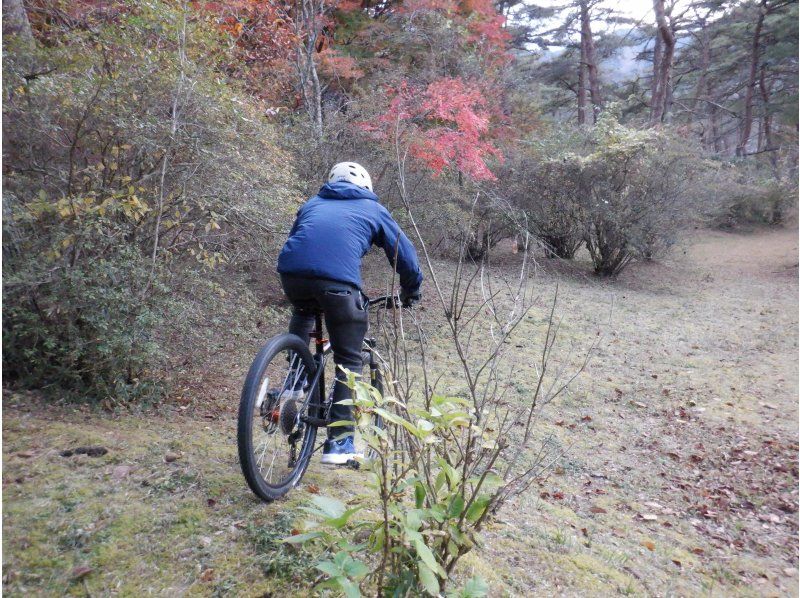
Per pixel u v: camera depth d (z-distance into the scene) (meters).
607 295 10.39
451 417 1.89
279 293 6.61
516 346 6.76
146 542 2.25
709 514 3.90
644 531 3.59
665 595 2.80
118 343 3.49
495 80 14.20
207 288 4.17
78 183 3.79
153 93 3.81
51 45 4.58
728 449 4.84
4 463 2.68
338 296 2.76
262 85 8.13
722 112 32.41
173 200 4.01
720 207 15.66
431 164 8.34
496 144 12.75
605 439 4.85
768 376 6.52
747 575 3.26
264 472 2.62
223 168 4.15
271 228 4.64
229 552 2.25
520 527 3.12
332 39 12.40
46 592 1.95
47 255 3.33
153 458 2.93
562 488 3.96
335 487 2.96
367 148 8.05
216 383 4.41
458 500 1.86
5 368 3.58
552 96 31.27
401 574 1.81
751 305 10.26
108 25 4.46
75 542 2.19
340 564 1.71
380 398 1.88
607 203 11.74
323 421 2.85
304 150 7.20
